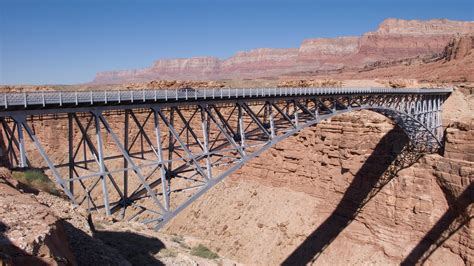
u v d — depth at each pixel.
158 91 23.80
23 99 17.66
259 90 30.02
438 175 44.03
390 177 48.06
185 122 26.08
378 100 47.44
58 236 10.52
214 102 26.94
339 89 39.31
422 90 53.88
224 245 51.56
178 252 21.59
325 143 53.75
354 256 46.56
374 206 48.12
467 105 63.12
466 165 41.66
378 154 50.09
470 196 40.56
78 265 13.07
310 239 49.53
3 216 10.14
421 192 45.44
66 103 19.03
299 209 53.06
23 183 16.94
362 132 51.22
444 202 44.03
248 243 51.00
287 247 49.38
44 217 10.74
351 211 49.97
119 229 22.09
